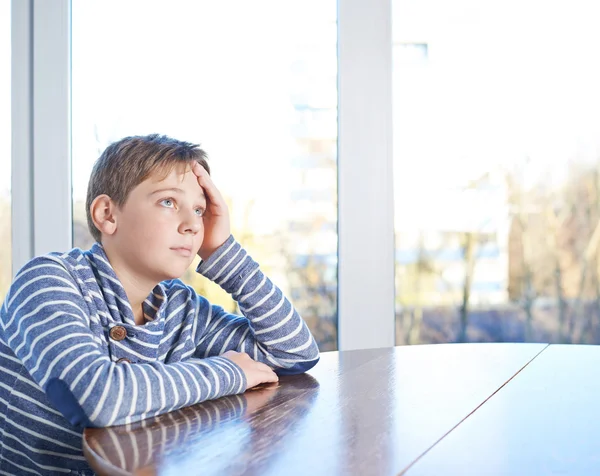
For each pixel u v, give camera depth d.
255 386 0.95
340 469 0.58
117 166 0.98
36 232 1.86
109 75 1.90
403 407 0.80
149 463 0.59
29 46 1.87
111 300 0.93
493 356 1.18
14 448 0.92
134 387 0.76
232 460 0.60
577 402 0.83
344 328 1.89
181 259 0.97
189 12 1.91
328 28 1.92
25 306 0.86
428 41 1.94
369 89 1.88
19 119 1.86
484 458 0.61
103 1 1.89
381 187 1.89
